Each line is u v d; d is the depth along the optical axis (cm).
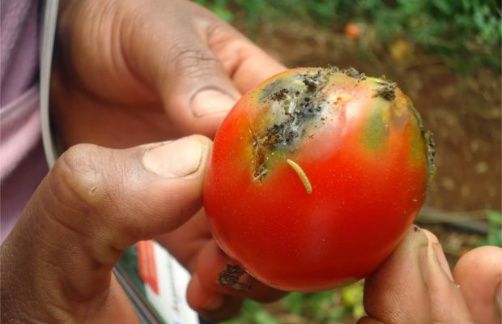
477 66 63
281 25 76
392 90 16
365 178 15
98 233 18
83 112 31
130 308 21
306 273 16
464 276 19
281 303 52
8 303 19
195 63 25
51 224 18
